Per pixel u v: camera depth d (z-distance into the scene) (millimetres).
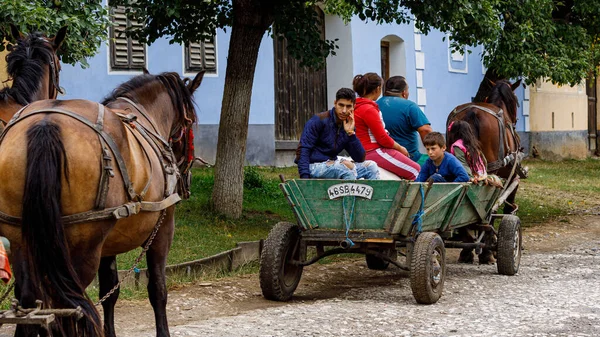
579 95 32156
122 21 16422
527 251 12008
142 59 16875
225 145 12641
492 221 10281
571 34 16016
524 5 14055
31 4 8789
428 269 7914
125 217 5043
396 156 9047
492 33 12547
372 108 9023
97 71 16078
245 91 12594
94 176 4805
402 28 23094
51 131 4699
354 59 21516
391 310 7766
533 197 18172
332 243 8438
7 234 4738
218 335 6668
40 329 4801
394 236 8125
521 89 27891
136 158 5285
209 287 8828
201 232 11352
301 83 21359
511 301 8195
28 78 5773
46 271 4590
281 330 6891
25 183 4594
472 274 9977
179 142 6723
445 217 8656
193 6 12047
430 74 24250
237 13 12250
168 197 5715
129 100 6133
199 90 18016
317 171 8375
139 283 8609
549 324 7098
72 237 4793
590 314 7535
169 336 6066
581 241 13047
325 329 6953
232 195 12656
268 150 19766
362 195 8047
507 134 11547
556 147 30203
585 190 19922
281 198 15008
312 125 8453
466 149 9609
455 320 7316
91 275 4914
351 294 8773
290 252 8438
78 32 9086
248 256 10320
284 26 12258
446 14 11742
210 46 18266
